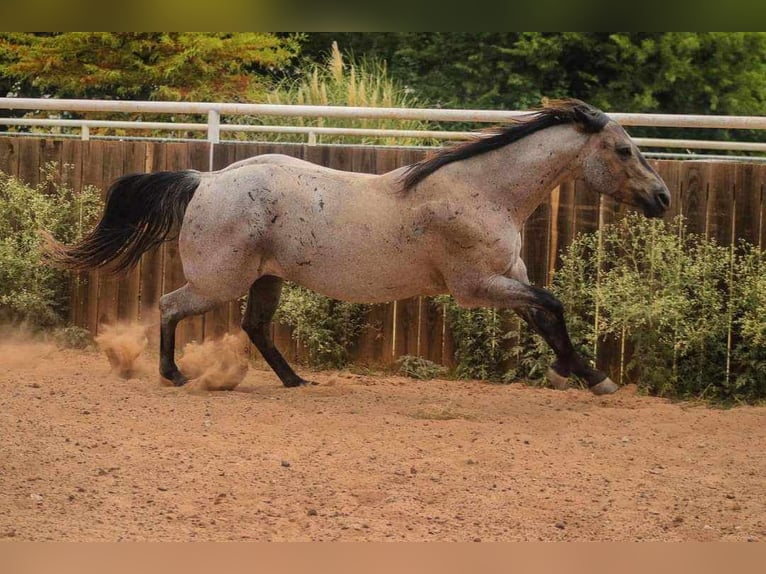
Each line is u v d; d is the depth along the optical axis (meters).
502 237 7.73
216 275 8.11
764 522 5.30
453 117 9.23
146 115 17.66
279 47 19.09
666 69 20.62
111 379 8.72
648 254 9.17
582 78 21.09
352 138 13.03
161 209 8.33
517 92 20.66
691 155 11.30
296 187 8.03
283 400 7.96
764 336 8.63
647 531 5.15
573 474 6.07
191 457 6.18
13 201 10.49
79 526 4.99
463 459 6.29
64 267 8.51
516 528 5.14
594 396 8.81
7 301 10.43
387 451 6.44
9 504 5.24
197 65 17.88
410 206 7.80
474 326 9.48
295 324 9.86
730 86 21.38
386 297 8.06
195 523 5.09
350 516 5.25
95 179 10.48
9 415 6.96
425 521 5.20
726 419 7.72
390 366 9.77
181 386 8.43
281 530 5.03
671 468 6.28
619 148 7.72
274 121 14.00
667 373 8.99
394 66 21.44
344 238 7.91
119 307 10.45
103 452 6.22
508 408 8.02
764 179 9.02
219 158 9.99
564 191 9.34
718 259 9.02
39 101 9.95
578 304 9.29
